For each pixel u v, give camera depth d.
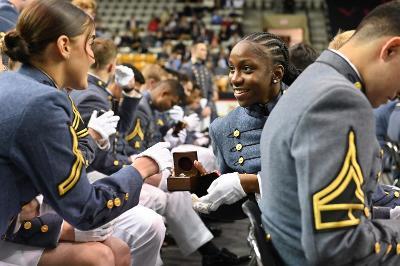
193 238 3.32
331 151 1.27
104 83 2.92
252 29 19.36
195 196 1.93
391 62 1.40
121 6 19.66
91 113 2.67
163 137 4.23
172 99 4.12
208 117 6.14
